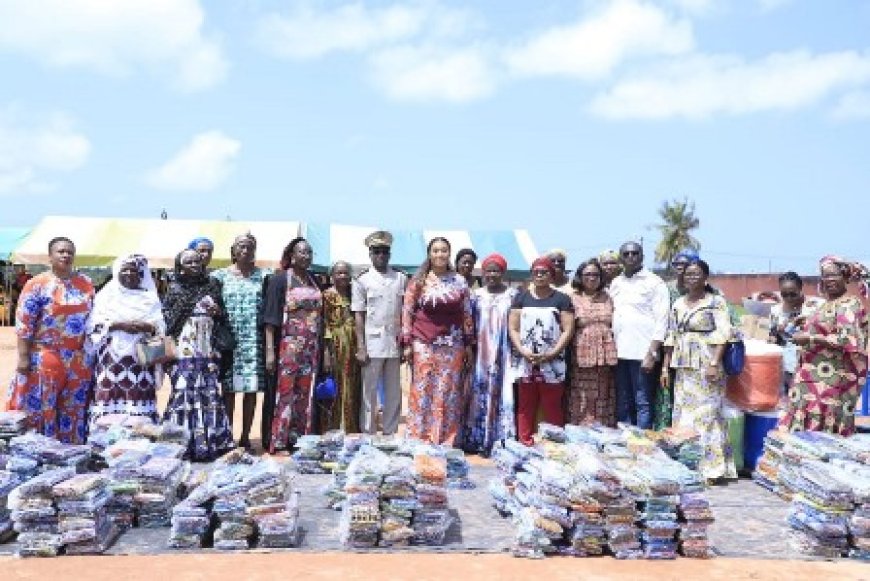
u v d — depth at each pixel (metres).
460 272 9.30
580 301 8.23
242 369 8.23
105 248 23.30
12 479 5.59
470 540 5.64
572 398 8.23
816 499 5.59
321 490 6.64
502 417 8.41
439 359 8.30
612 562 5.27
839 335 7.20
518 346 8.08
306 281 8.50
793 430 7.50
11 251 24.67
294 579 4.77
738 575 5.05
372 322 8.55
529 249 25.94
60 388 7.27
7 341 23.30
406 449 6.57
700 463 7.51
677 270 8.16
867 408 11.76
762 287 41.16
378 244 8.51
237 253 8.31
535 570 5.05
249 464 6.22
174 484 6.01
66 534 5.15
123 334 7.41
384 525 5.43
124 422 6.93
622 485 5.41
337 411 8.66
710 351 7.51
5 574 4.78
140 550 5.27
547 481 5.48
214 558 5.14
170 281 8.10
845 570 5.20
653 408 8.31
